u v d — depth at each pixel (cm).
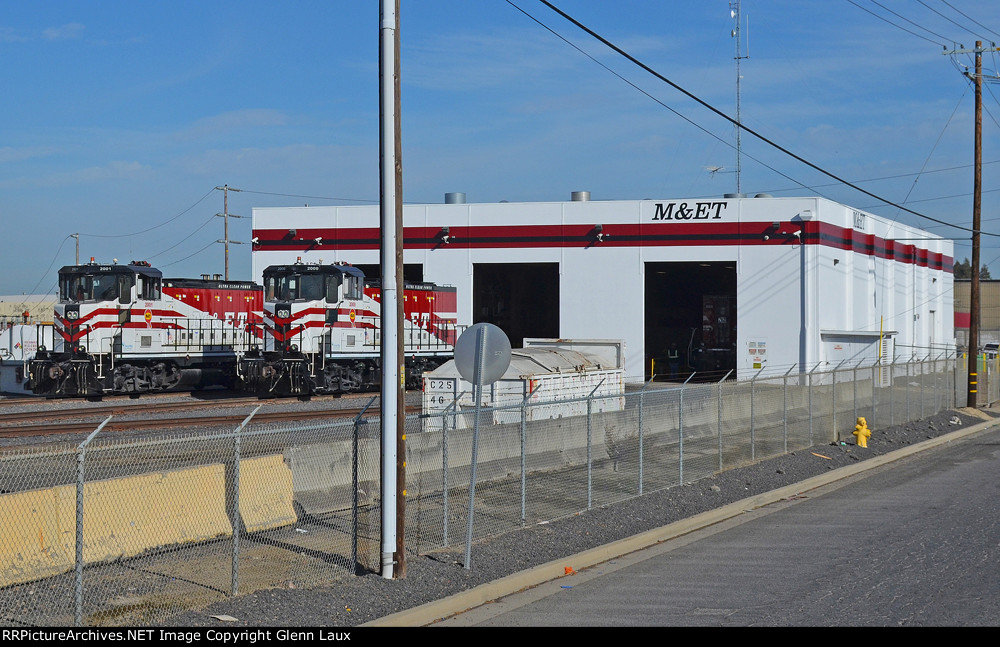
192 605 899
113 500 978
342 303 3353
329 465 1258
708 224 4497
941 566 1130
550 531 1309
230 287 3559
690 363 5203
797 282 4394
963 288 9962
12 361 3403
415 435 1352
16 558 887
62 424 2170
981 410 3675
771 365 4422
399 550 1046
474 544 1219
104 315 3081
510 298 5669
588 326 4616
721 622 907
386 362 1045
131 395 3206
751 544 1293
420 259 4762
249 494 1140
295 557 1077
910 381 3180
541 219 4656
